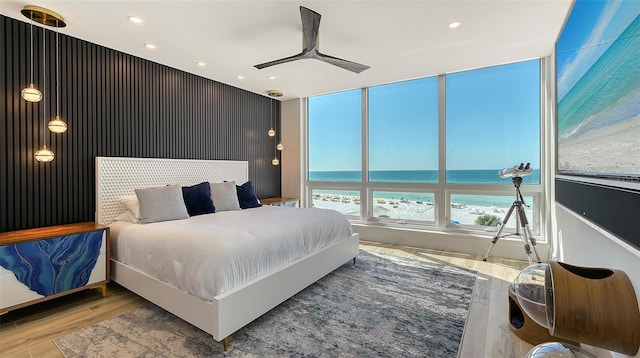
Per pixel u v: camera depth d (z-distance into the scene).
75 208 3.09
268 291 2.27
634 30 1.20
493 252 3.94
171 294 2.21
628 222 1.25
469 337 2.08
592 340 1.33
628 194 1.25
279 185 5.87
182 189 3.59
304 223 2.97
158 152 3.83
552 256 3.52
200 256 2.07
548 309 1.48
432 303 2.60
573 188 2.15
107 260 2.78
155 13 2.56
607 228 1.49
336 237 3.37
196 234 2.34
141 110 3.65
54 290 2.45
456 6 2.47
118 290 2.93
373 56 3.57
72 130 3.07
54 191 2.95
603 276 1.52
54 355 1.89
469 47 3.31
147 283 2.43
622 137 1.31
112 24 2.75
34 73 2.81
